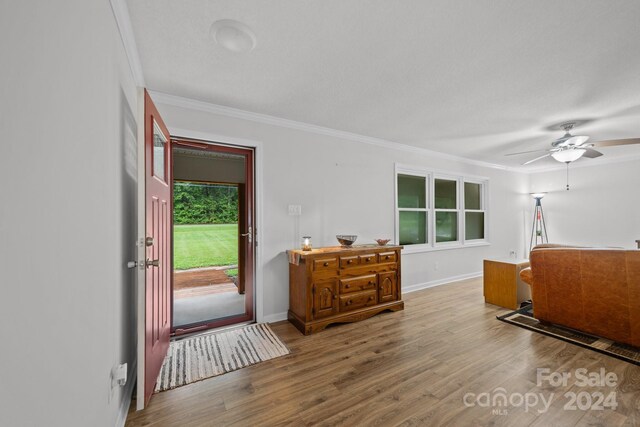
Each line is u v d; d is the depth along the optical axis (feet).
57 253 2.62
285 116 10.16
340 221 11.95
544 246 10.78
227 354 7.72
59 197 2.66
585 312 8.53
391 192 13.64
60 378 2.66
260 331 9.29
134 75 6.47
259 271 9.97
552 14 4.98
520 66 6.75
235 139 9.55
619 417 5.21
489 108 9.33
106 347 4.13
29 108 2.19
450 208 16.61
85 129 3.30
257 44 5.93
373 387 6.21
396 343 8.34
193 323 9.60
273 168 10.28
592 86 7.72
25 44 2.13
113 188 4.56
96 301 3.67
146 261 5.41
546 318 9.43
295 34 5.60
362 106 9.24
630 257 7.73
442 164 15.75
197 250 23.58
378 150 13.21
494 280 11.91
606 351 7.66
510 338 8.63
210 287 15.44
